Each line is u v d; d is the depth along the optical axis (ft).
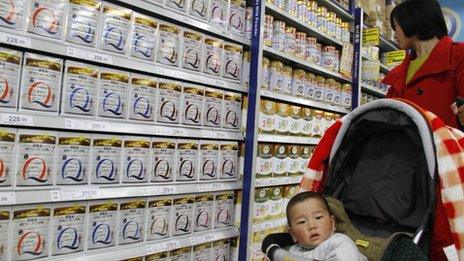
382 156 5.13
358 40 12.03
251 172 7.93
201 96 7.22
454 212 3.98
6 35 4.79
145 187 6.31
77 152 5.56
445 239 4.06
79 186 5.57
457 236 3.94
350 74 11.84
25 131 5.07
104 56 5.76
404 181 4.81
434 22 6.15
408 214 4.69
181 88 6.87
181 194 6.89
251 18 8.29
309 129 9.93
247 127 8.10
